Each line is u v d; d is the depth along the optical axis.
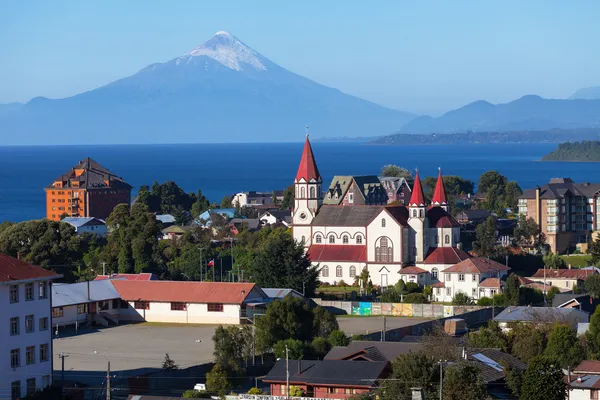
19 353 144.50
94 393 147.75
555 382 125.50
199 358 177.88
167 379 153.00
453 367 121.88
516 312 196.62
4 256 150.00
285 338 172.88
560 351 156.62
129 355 181.88
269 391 141.50
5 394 141.62
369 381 130.12
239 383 151.12
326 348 166.38
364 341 153.62
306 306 181.88
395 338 185.25
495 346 162.38
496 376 132.75
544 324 176.50
